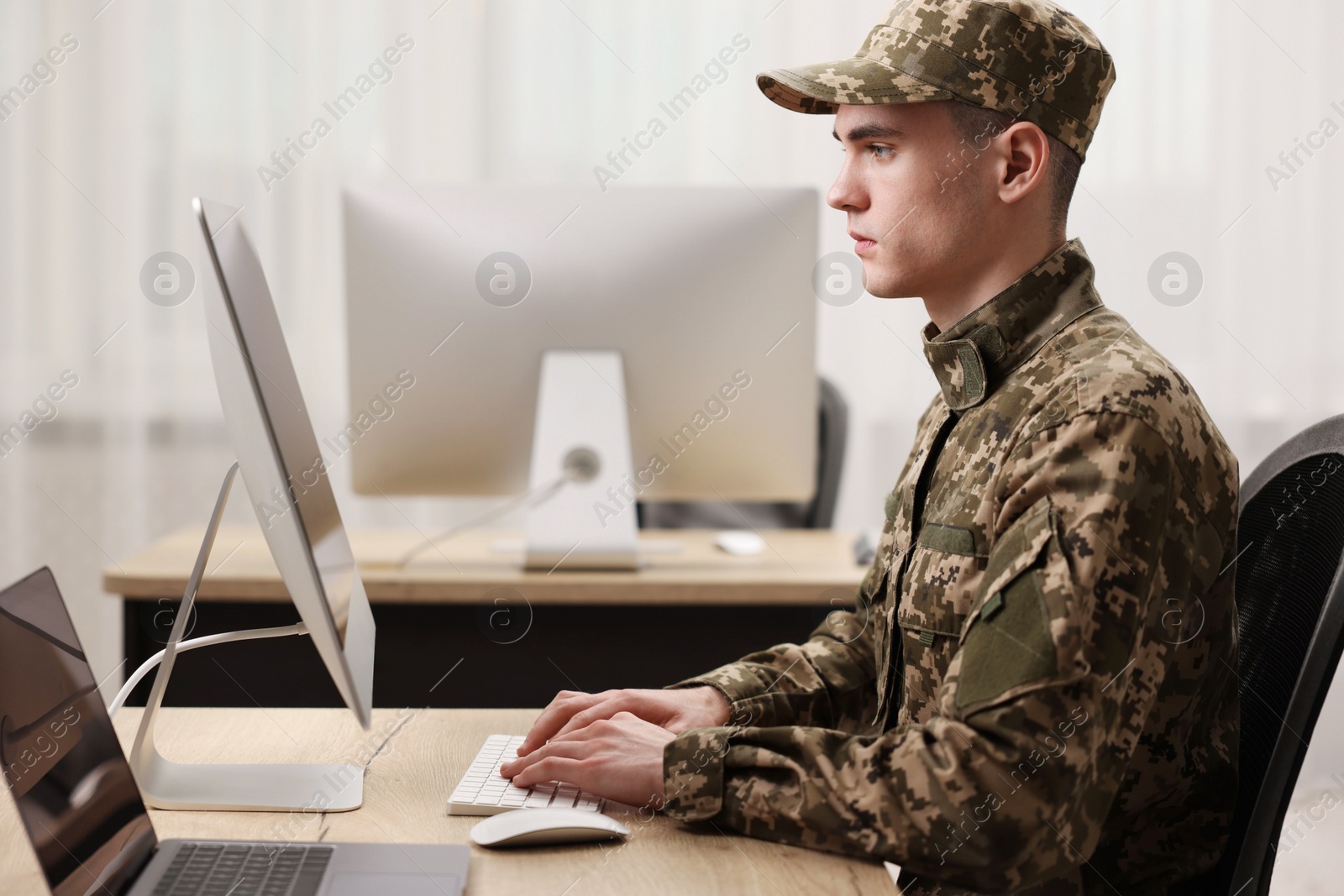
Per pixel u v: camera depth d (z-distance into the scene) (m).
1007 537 0.81
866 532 1.85
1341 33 2.62
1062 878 0.84
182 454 2.69
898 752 0.78
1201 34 2.64
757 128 2.70
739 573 1.63
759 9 2.67
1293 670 0.91
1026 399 0.90
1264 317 2.68
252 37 2.61
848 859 0.78
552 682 1.60
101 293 2.63
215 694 1.58
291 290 2.66
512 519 2.73
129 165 2.62
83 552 2.68
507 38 2.66
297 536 0.66
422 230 1.54
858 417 2.76
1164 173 2.68
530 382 1.57
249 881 0.70
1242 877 0.86
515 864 0.77
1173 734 0.88
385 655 1.59
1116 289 2.70
